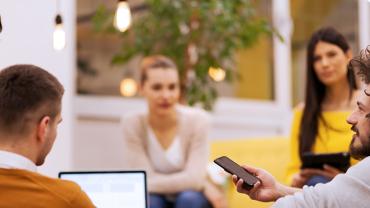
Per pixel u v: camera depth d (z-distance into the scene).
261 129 6.52
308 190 1.66
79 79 5.54
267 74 6.64
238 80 5.87
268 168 4.32
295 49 6.78
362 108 1.75
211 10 5.08
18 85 1.75
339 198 1.59
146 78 3.67
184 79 5.17
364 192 1.58
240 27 5.16
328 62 3.18
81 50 5.61
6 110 1.73
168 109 3.63
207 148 3.67
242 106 6.35
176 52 5.13
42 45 3.48
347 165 2.84
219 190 3.97
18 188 1.67
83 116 5.42
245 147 4.44
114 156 5.57
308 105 3.27
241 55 6.47
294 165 3.35
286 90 6.68
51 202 1.67
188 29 5.15
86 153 5.40
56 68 3.55
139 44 5.17
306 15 6.82
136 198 2.47
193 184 3.52
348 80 3.20
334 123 3.17
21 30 3.39
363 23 7.05
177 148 3.63
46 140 1.78
